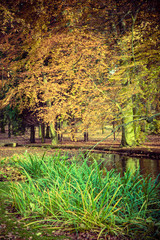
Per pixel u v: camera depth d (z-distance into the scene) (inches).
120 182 194.5
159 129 586.2
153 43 497.7
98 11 606.2
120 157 591.2
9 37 596.7
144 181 189.0
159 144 895.1
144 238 143.5
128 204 176.7
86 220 155.6
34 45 613.9
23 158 361.7
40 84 698.8
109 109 615.5
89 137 1569.9
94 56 633.6
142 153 641.6
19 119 1216.2
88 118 631.2
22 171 299.0
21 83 700.0
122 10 484.7
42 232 149.6
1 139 1569.9
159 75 527.8
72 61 654.5
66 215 160.9
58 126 1128.8
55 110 691.4
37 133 2030.0
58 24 626.5
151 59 516.7
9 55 649.0
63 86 680.4
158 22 449.1
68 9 591.8
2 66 642.8
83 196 158.9
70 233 149.3
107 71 682.8
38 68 682.2
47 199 189.6
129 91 581.3
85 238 141.9
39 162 298.4
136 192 191.6
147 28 486.0
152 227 150.5
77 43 627.5
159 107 571.5
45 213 176.9
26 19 589.6
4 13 437.1
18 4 572.4
